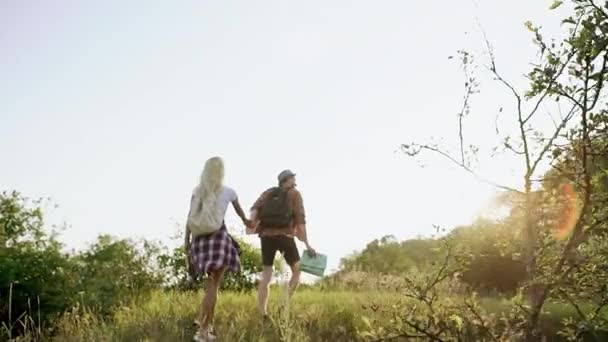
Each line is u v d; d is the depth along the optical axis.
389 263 21.92
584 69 3.34
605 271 3.51
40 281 10.63
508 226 3.71
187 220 7.19
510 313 3.82
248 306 9.15
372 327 4.14
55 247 12.23
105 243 13.89
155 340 7.35
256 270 15.71
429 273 3.91
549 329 6.12
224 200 7.17
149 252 14.66
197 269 7.15
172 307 9.33
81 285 11.23
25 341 8.55
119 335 7.82
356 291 13.20
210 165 7.19
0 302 10.05
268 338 7.17
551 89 3.41
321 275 8.38
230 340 7.02
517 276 10.85
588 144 3.38
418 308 4.07
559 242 3.59
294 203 8.48
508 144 3.68
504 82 3.65
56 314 9.93
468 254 3.75
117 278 12.76
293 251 8.35
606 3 3.25
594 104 3.38
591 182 3.47
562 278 3.51
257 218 8.38
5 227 14.88
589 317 3.75
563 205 3.62
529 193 3.66
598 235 3.57
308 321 8.15
